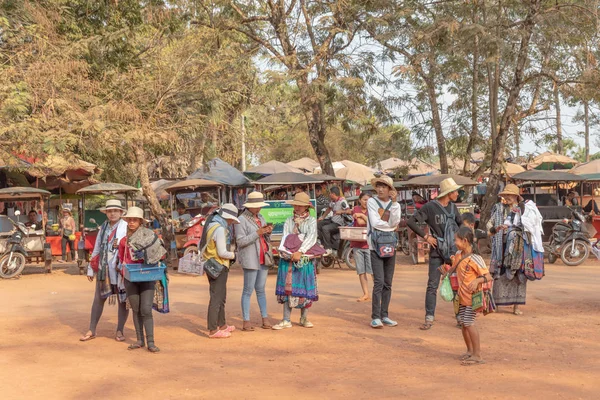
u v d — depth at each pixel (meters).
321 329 9.35
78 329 9.66
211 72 19.66
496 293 10.21
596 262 17.69
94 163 24.70
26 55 17.98
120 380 6.76
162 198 26.66
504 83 22.22
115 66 21.59
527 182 22.45
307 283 9.38
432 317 9.25
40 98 17.50
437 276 9.30
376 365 7.26
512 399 5.82
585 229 17.31
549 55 19.41
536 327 9.20
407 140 22.53
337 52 20.80
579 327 9.17
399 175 23.20
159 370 7.18
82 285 15.32
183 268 16.80
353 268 17.16
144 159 19.56
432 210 9.27
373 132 22.17
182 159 33.06
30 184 22.94
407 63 20.67
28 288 14.78
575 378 6.53
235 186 22.88
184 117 19.47
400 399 5.89
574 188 25.64
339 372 6.98
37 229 19.81
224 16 21.77
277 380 6.69
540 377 6.58
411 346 8.20
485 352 7.78
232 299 12.30
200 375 6.94
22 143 17.06
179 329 9.54
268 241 9.53
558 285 13.28
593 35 18.39
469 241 7.34
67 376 6.93
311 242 9.36
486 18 19.59
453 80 20.95
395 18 20.12
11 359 7.75
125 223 8.73
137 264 8.12
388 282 9.57
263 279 9.51
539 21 18.22
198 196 22.52
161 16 20.64
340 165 32.72
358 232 11.71
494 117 20.28
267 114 26.14
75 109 17.55
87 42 19.62
